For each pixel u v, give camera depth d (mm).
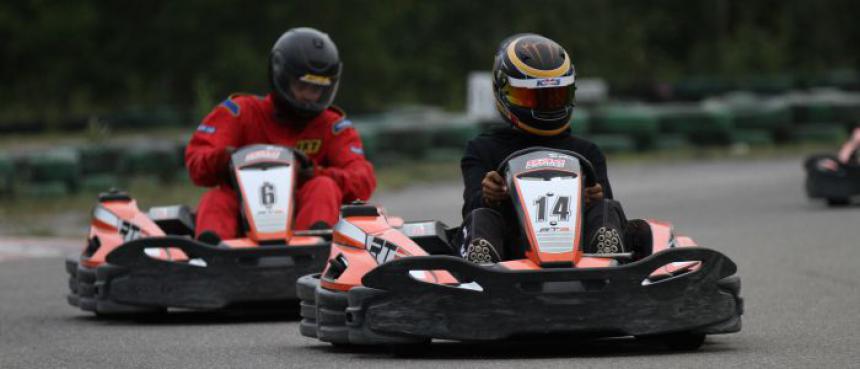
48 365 21281
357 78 142875
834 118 90312
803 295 28219
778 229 44000
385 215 27078
